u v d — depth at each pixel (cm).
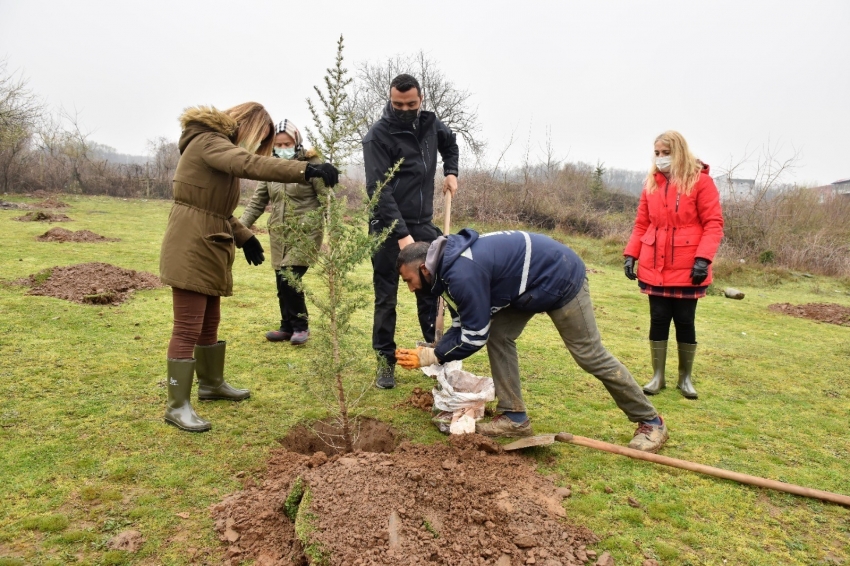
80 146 2686
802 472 324
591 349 316
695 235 425
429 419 372
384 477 252
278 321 609
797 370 548
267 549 230
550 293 299
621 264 1465
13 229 1234
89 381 399
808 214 1939
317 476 247
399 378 454
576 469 311
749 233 1614
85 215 1694
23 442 308
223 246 335
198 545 233
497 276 292
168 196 2812
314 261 308
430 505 244
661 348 452
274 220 501
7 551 221
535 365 508
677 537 255
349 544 214
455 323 302
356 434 353
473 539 228
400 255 296
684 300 436
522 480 287
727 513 276
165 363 445
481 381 373
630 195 2666
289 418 362
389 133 406
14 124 2316
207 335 370
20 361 429
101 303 623
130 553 225
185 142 327
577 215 1925
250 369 453
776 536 260
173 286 322
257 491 269
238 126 337
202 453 309
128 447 310
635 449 326
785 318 859
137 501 260
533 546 231
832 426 400
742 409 428
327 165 290
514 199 1986
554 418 385
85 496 260
